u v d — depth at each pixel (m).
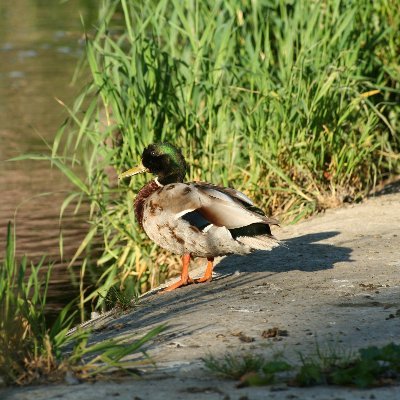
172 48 13.47
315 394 6.19
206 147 12.99
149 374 6.93
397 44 15.66
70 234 14.52
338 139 13.84
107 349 7.64
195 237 9.65
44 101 23.86
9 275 7.72
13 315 7.40
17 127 21.44
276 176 13.48
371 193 14.26
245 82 13.75
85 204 16.11
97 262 12.70
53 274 12.79
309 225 12.65
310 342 7.52
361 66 14.73
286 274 10.23
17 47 31.67
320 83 13.34
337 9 14.05
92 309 11.52
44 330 7.53
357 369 6.50
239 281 10.16
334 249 11.21
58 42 32.47
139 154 12.54
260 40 13.45
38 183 17.39
